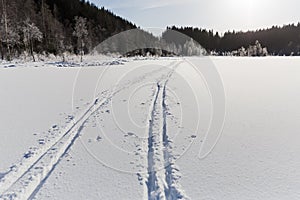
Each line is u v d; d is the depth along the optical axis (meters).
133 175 3.11
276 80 10.28
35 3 36.72
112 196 2.71
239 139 4.11
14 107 5.94
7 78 9.93
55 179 3.01
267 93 7.66
